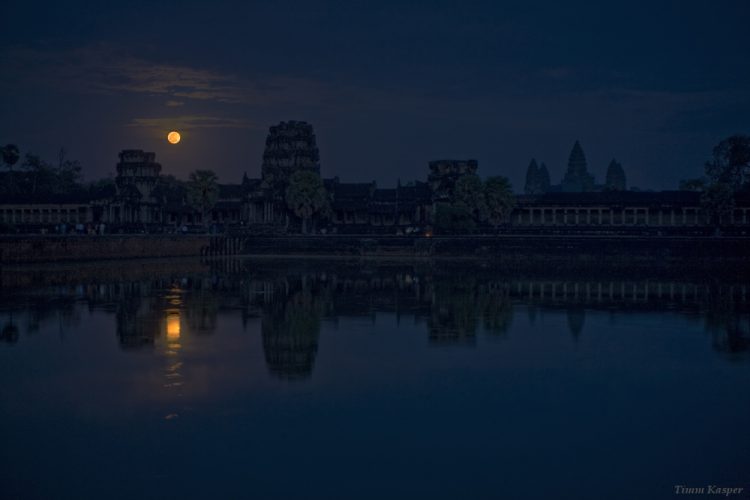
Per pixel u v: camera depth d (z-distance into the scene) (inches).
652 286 3334.2
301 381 1460.4
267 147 7239.2
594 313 2407.7
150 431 1164.5
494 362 1643.7
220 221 7175.2
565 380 1486.2
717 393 1395.2
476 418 1237.7
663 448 1106.7
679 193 6269.7
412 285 3331.7
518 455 1080.2
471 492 961.5
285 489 967.0
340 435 1152.8
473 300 2751.0
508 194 6161.4
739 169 7490.2
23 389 1386.6
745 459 1064.8
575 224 6269.7
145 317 2235.5
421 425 1201.4
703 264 4648.1
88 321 2143.2
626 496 950.4
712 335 1993.1
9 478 992.9
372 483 985.5
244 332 1996.8
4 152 7377.0
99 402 1306.6
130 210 6496.1
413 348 1793.8
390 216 6830.7
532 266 4584.2
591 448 1108.5
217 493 954.1
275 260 5142.7
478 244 5339.6
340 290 3088.1
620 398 1358.3
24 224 5940.0
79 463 1041.5
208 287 3152.1
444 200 6589.6
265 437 1141.7
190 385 1418.6
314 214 6727.4
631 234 5625.0
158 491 958.4
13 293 2802.7
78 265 4119.1
